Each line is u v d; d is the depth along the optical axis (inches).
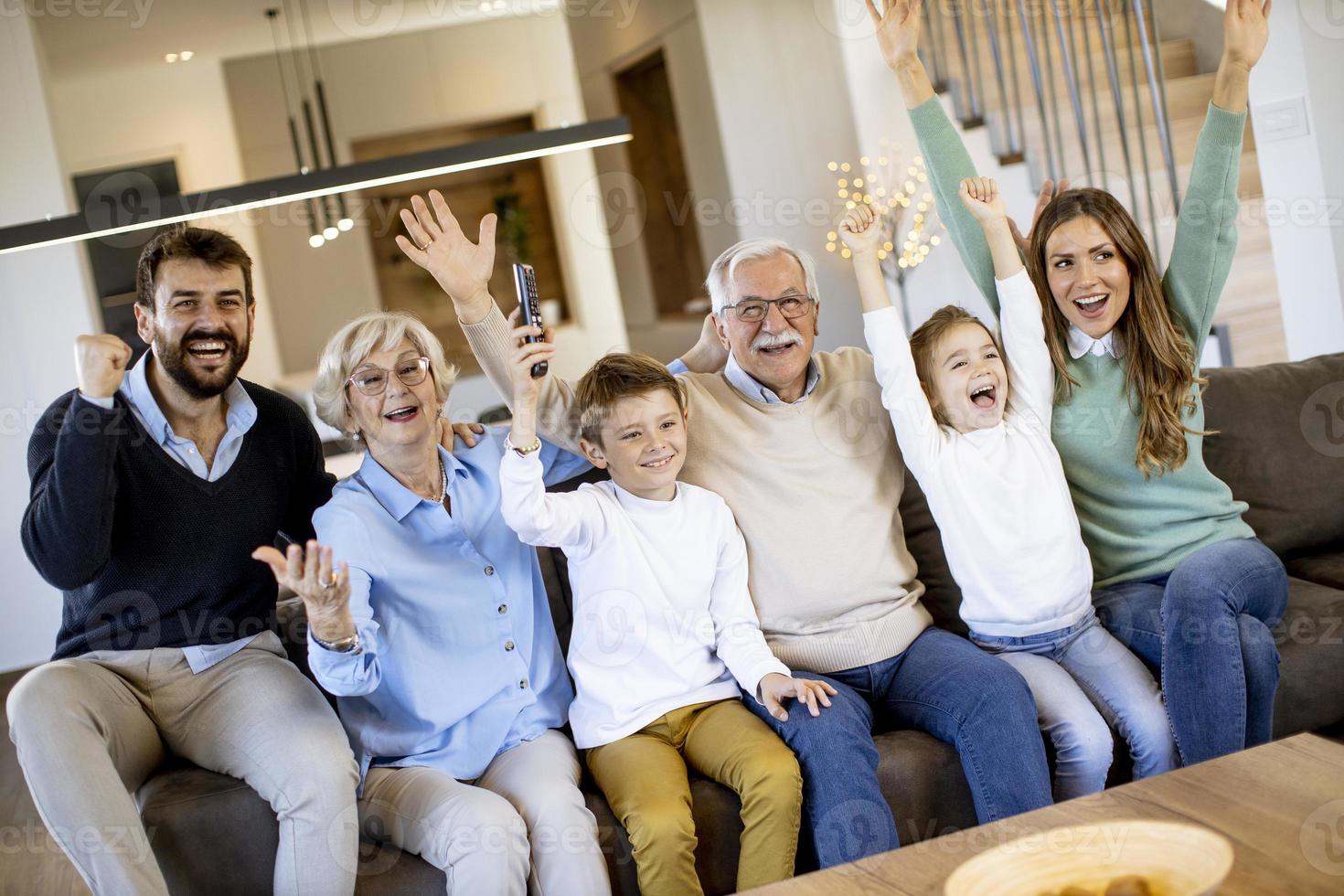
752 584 81.9
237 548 77.0
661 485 77.2
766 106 200.5
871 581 82.3
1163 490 86.6
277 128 271.3
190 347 74.2
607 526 76.5
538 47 283.4
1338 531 97.5
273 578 79.8
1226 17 82.6
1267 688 76.9
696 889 67.7
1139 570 86.5
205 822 70.1
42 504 71.2
